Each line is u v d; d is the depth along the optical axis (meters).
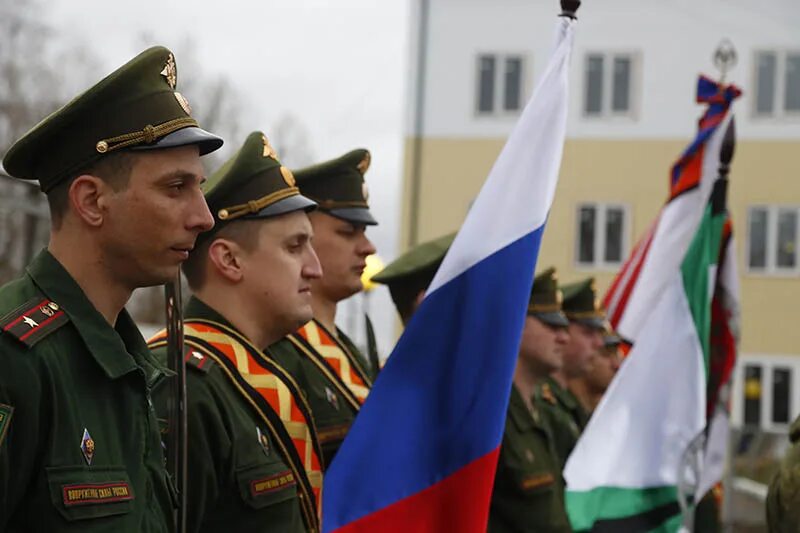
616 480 6.59
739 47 20.25
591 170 20.33
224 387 4.59
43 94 19.44
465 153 19.73
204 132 3.66
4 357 3.30
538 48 19.70
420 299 6.60
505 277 4.81
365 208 5.88
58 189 3.55
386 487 4.59
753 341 21.00
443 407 4.70
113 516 3.39
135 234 3.54
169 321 3.99
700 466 6.73
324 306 5.84
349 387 5.70
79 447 3.37
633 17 20.09
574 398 9.52
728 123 7.97
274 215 4.80
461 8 19.88
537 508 6.75
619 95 20.19
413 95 19.73
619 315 9.66
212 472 4.42
